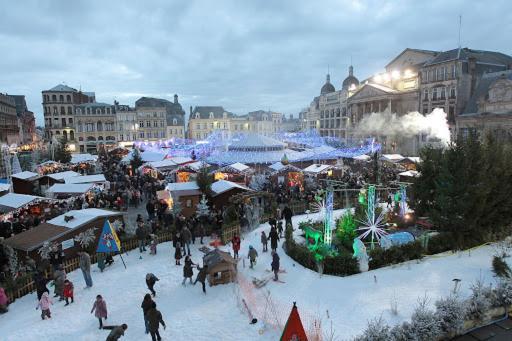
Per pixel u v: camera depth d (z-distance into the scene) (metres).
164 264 18.27
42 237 17.91
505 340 10.74
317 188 31.41
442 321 10.80
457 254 17.11
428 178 20.53
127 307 14.11
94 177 33.09
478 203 17.22
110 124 86.75
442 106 59.34
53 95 82.81
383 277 15.10
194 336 11.91
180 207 24.44
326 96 103.88
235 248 18.31
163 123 91.31
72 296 14.52
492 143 19.73
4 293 14.44
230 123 110.81
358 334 10.96
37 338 12.24
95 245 19.84
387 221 21.70
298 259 17.44
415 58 72.69
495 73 51.72
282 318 12.51
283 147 46.69
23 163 54.56
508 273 13.97
